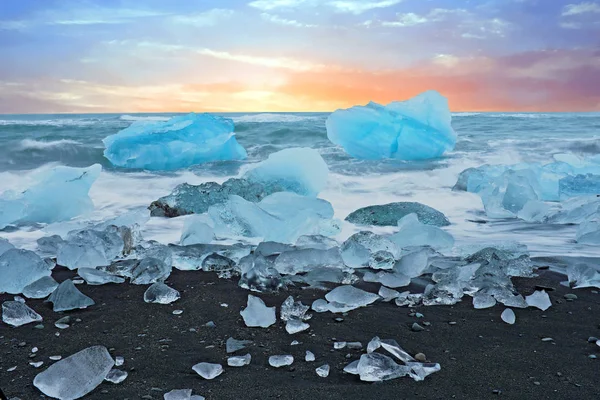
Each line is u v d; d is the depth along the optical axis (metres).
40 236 4.91
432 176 8.80
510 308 2.72
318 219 4.83
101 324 2.52
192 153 10.56
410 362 2.02
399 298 2.84
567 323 2.53
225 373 1.99
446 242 4.17
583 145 12.33
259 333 2.41
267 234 4.73
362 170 9.50
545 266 3.56
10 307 2.58
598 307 2.76
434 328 2.46
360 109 11.42
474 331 2.42
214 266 3.53
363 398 1.78
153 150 10.20
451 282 2.95
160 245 3.87
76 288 2.86
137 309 2.74
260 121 18.73
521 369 2.01
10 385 1.89
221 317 2.62
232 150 11.44
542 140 13.22
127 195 7.52
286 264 3.46
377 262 3.58
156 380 1.93
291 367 2.04
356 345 2.24
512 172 6.77
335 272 3.34
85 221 5.61
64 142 12.33
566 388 1.86
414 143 10.99
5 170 10.32
